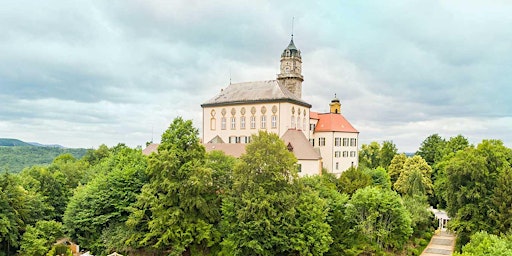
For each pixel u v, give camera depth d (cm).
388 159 13588
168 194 5306
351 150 10944
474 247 4372
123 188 5881
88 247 5816
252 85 10319
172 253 5106
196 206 5353
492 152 6362
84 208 5941
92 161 11850
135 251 5706
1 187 5697
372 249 5522
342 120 10931
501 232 5397
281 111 9406
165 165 5362
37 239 5566
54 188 7194
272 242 5056
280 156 5538
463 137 11431
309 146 8581
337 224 5716
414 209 6925
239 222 5131
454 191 6406
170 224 5125
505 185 5788
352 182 7544
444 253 6162
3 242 5644
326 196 6091
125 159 6656
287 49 11375
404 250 6053
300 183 5578
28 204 6072
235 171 5519
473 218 5997
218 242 5478
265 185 5341
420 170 10031
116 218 5800
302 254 5031
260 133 5681
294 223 5188
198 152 5688
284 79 11331
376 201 5569
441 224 8106
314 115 10819
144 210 5403
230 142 10125
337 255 5550
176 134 5728
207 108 10506
